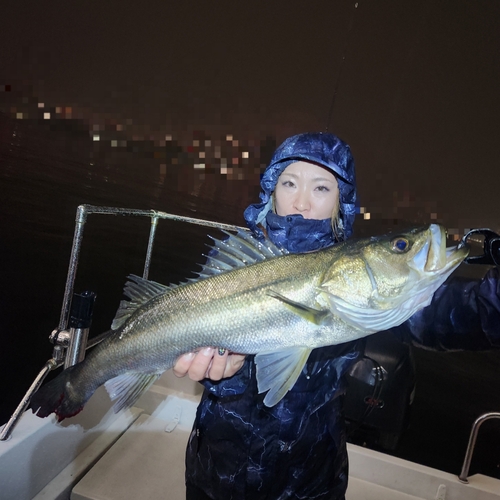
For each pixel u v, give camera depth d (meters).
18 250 12.40
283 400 1.88
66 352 2.23
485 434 8.00
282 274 1.91
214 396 1.97
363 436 3.62
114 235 17.73
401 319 1.81
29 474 2.33
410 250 1.80
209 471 1.93
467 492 2.97
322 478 1.94
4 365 6.78
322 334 1.83
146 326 1.98
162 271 14.95
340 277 1.86
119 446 3.09
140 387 2.04
